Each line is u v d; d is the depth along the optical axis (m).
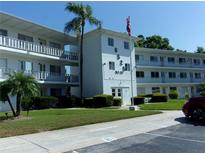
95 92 31.98
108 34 32.75
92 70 32.69
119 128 11.98
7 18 25.11
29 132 10.68
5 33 26.62
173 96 42.69
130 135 10.27
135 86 36.38
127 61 35.31
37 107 25.45
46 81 29.28
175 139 9.38
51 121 13.56
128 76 35.03
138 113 17.64
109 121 14.27
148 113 17.72
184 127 12.05
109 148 8.11
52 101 27.39
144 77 44.28
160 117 15.87
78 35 32.91
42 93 30.97
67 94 34.12
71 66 34.56
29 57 29.06
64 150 7.94
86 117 15.23
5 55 26.34
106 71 31.80
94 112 19.03
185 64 50.22
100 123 13.59
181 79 49.59
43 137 9.88
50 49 30.16
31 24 27.44
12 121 13.98
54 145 8.58
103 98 27.50
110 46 32.91
